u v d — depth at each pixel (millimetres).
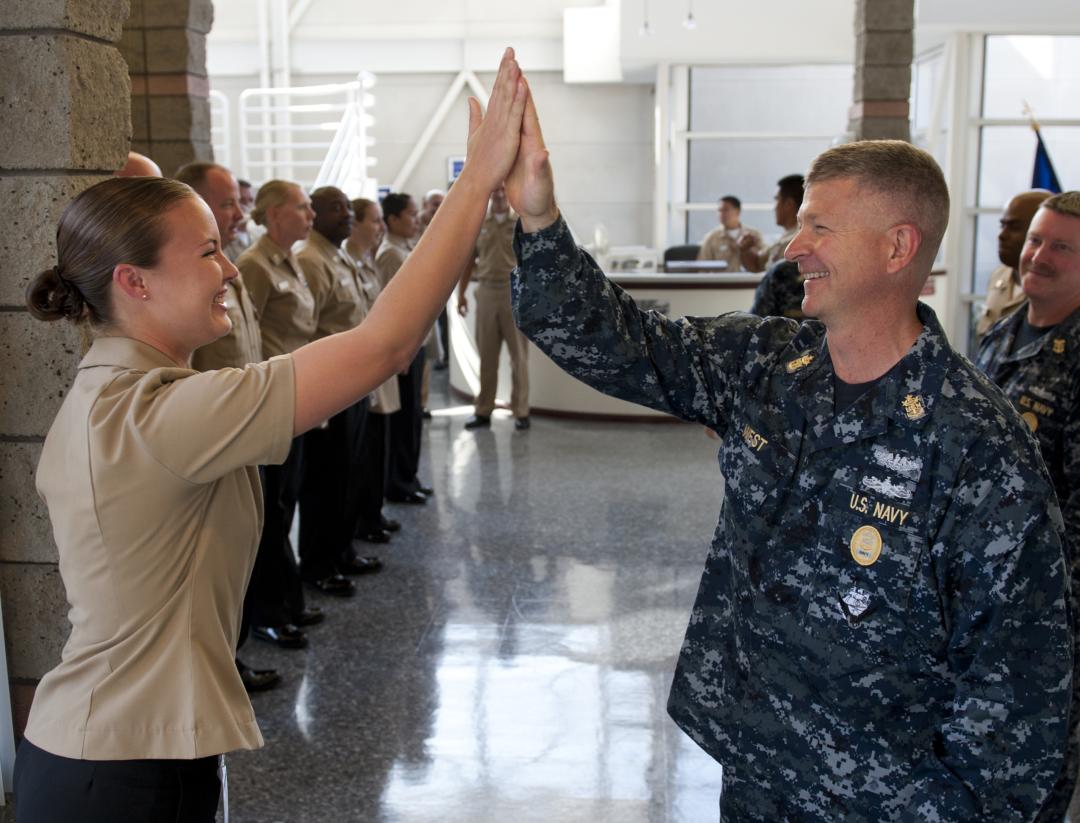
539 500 5680
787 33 9641
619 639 3814
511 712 3258
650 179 12391
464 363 8922
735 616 1473
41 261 2332
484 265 7461
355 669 3570
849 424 1362
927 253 1369
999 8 8648
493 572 4543
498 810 2717
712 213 10797
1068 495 2139
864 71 6906
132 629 1312
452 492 5867
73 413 1334
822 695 1379
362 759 2969
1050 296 2186
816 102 10539
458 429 7621
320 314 4211
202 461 1257
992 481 1271
